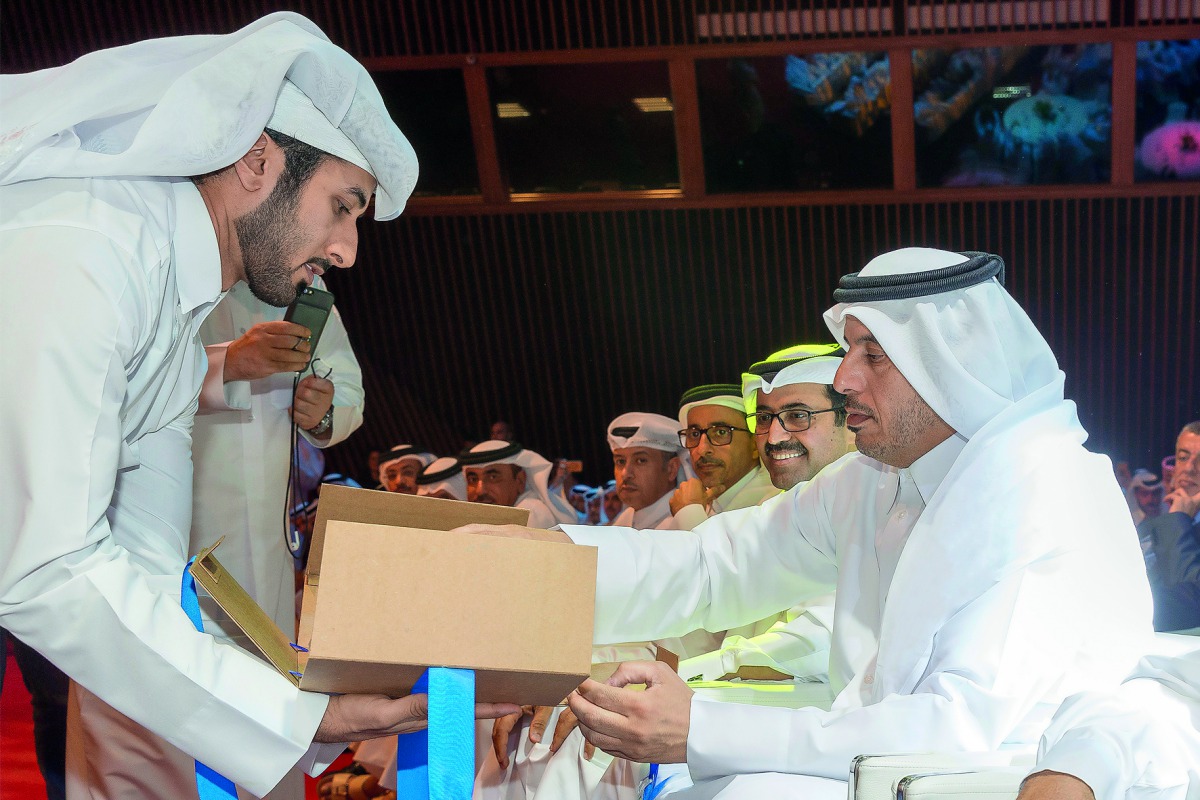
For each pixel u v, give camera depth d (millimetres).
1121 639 1687
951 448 1922
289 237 1946
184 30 9023
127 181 1813
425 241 9289
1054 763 1350
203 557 1814
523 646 1546
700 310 9227
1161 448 8617
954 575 1787
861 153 8727
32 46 9047
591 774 2230
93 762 2383
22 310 1610
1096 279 8547
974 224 8641
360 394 3469
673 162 9031
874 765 1496
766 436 3010
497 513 1994
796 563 2236
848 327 1966
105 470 1635
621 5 8688
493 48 8875
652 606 2197
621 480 4293
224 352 2824
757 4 8516
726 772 1730
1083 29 8109
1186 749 1429
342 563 1481
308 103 1916
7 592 1581
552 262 9266
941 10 8273
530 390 9531
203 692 1628
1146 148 8289
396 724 1664
